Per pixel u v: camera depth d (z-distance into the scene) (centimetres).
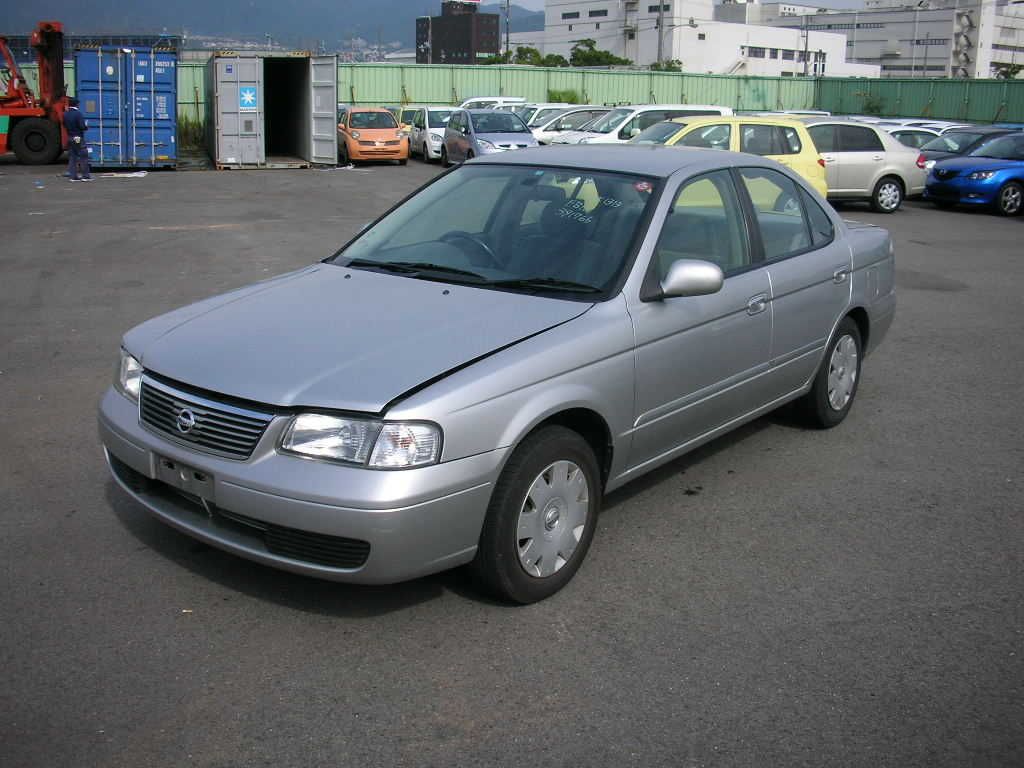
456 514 335
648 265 419
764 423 607
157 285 994
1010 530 454
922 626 366
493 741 293
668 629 360
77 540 419
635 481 507
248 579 389
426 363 346
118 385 397
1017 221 1748
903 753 292
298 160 2769
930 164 1980
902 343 825
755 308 477
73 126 2098
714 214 473
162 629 351
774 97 4534
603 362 385
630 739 295
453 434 330
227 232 1374
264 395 334
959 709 314
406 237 474
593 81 4181
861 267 582
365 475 320
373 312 391
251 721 300
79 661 329
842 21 14525
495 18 15050
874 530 452
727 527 452
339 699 312
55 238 1289
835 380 582
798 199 551
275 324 386
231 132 2547
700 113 2095
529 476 356
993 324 898
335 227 1440
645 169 464
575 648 346
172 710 304
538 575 372
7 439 544
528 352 360
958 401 661
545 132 2533
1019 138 1930
